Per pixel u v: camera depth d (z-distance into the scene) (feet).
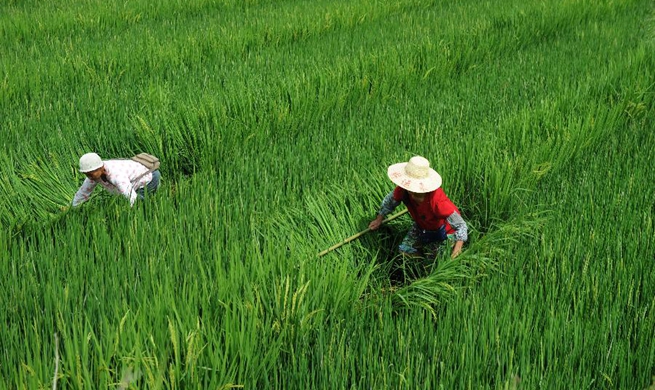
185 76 29.94
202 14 45.42
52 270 14.17
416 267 17.81
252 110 25.13
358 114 26.08
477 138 22.00
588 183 19.70
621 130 24.76
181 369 11.80
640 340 13.10
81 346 11.58
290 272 14.51
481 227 19.40
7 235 16.49
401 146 23.27
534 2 46.06
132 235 15.96
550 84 28.96
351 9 44.19
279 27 38.42
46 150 23.26
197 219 17.17
